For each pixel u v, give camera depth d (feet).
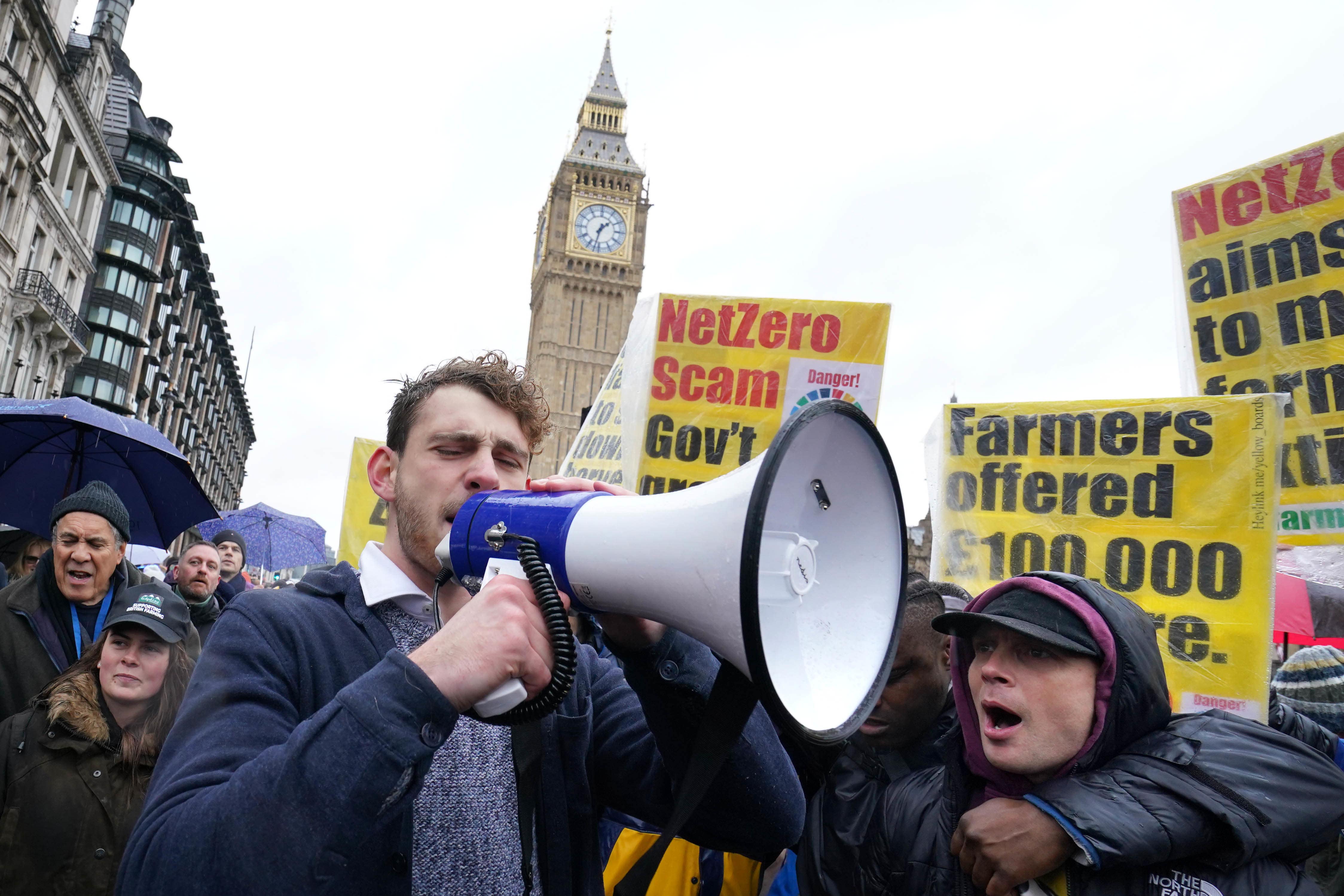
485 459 4.60
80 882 7.80
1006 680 5.42
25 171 81.61
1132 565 10.99
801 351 13.76
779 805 4.55
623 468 14.30
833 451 3.59
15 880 7.72
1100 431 11.53
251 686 4.04
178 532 14.67
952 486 12.34
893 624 3.66
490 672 3.35
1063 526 11.49
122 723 8.37
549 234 226.17
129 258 116.26
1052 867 4.99
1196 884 4.91
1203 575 10.58
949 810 5.85
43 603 10.22
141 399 135.54
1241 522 10.50
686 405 13.91
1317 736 9.17
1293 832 4.94
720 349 13.98
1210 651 10.32
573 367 220.84
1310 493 11.50
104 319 114.42
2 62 73.56
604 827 8.00
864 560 3.75
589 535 3.69
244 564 19.48
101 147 101.81
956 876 5.64
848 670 3.54
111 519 10.39
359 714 3.20
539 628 3.54
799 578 3.50
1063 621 5.35
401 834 3.89
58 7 83.71
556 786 4.55
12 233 81.76
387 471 5.14
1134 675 5.32
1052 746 5.28
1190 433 11.00
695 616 3.41
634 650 4.07
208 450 201.87
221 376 208.95
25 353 91.15
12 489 13.67
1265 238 12.30
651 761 4.86
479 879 4.18
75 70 88.43
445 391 4.76
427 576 4.79
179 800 3.52
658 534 3.49
